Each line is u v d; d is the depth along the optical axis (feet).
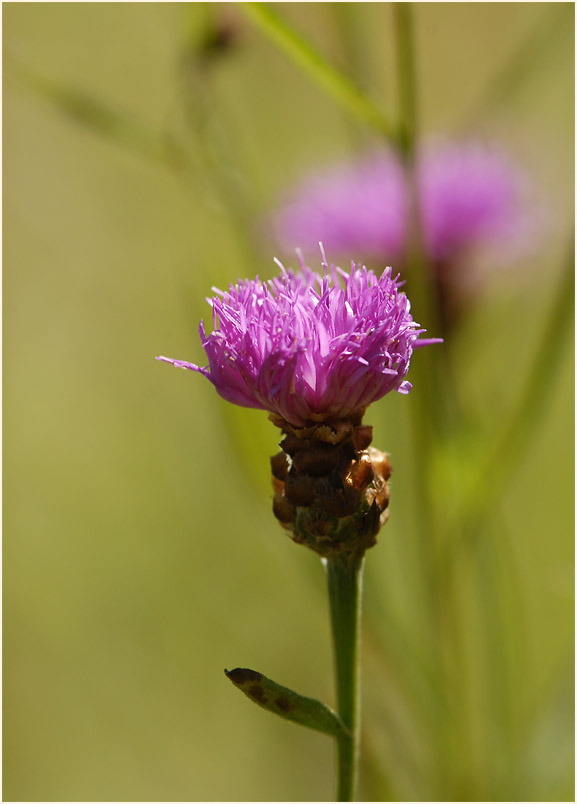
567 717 1.35
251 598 2.00
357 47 1.42
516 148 1.59
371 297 1.15
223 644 2.01
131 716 2.03
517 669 1.40
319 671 1.88
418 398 1.33
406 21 1.28
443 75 2.00
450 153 1.56
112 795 1.97
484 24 2.01
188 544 2.08
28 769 2.02
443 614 1.35
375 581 1.37
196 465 2.09
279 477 1.17
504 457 1.32
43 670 2.09
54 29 2.04
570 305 1.31
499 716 1.39
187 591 2.05
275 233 1.44
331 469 1.15
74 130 2.08
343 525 1.15
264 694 1.14
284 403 1.14
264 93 1.84
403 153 1.30
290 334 1.14
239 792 1.96
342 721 1.16
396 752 1.40
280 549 1.78
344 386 1.14
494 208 1.46
